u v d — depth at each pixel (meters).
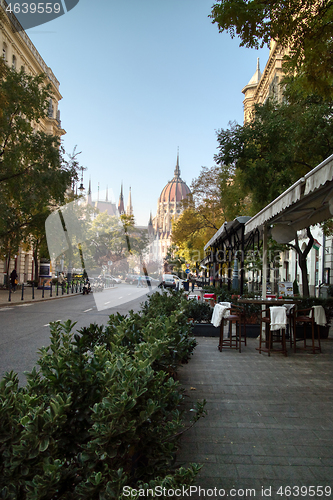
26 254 41.12
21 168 21.52
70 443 2.25
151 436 2.38
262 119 13.79
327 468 3.28
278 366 6.98
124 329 4.02
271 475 3.15
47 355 2.88
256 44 6.93
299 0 6.36
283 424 4.22
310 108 11.88
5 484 1.84
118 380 2.29
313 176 4.51
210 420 4.31
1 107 18.02
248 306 10.38
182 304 6.40
